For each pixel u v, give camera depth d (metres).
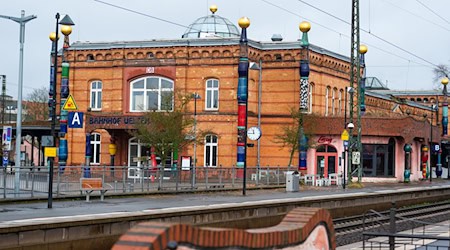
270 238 8.64
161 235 6.62
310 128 50.97
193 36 60.19
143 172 34.91
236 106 51.69
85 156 54.03
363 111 60.53
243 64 48.16
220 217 23.88
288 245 9.12
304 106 51.22
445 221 31.88
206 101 52.50
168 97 46.75
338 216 32.00
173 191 36.28
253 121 52.94
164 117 44.94
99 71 55.06
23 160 66.06
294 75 52.81
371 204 35.47
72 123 28.84
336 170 55.25
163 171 36.50
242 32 48.50
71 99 27.52
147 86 53.91
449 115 97.81
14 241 16.14
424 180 65.19
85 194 30.98
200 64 52.50
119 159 53.75
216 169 40.59
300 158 51.03
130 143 53.78
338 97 59.78
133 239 6.57
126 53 54.25
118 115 51.28
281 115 53.00
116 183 33.22
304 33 52.28
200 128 51.81
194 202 29.73
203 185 39.56
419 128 60.88
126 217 19.62
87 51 55.34
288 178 41.44
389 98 79.19
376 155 57.97
